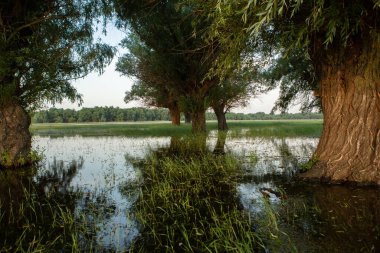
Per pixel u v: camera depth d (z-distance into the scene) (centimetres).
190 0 754
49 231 487
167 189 711
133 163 1176
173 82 2584
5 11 1193
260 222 489
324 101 814
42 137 2869
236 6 566
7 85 1145
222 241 420
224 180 813
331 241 406
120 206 613
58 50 1332
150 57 2555
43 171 1058
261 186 739
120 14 1432
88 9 1362
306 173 788
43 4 1298
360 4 594
